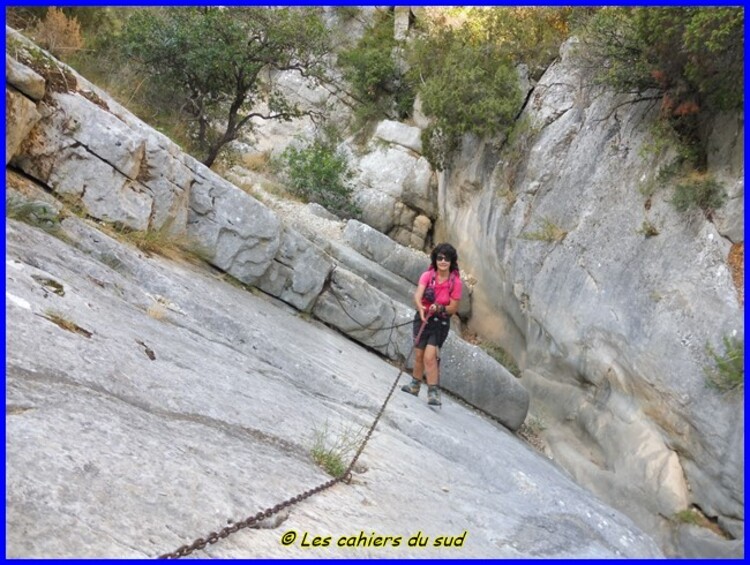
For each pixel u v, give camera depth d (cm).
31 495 208
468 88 1461
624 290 950
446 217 1780
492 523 445
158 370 383
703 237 855
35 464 223
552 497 586
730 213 833
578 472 934
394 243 1571
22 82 591
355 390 628
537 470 688
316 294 906
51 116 638
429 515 397
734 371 750
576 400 1043
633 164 1035
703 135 930
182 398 362
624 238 990
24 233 507
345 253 1407
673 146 955
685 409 805
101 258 593
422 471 494
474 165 1562
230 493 276
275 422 413
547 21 1469
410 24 2305
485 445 679
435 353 738
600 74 1099
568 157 1205
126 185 688
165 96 1273
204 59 1177
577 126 1218
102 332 388
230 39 1210
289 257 875
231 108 1282
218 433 345
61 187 651
